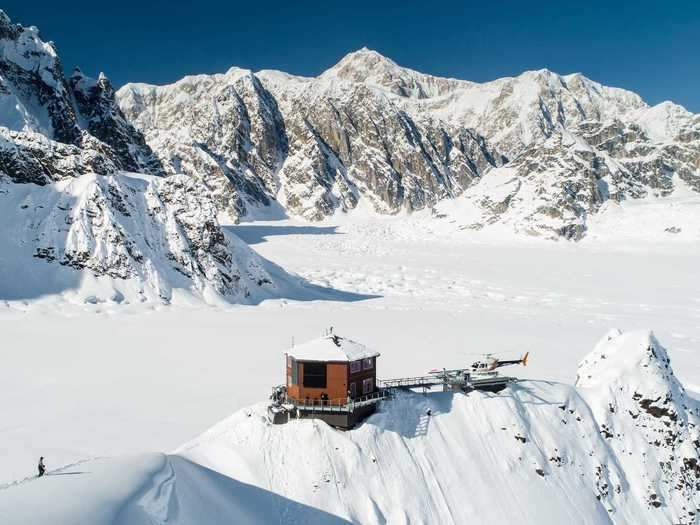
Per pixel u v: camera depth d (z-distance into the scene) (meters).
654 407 43.22
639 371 44.44
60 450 44.66
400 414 36.56
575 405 41.91
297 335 90.19
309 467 31.97
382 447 34.28
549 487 36.59
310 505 30.55
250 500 29.73
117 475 25.38
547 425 39.72
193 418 52.22
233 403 56.69
